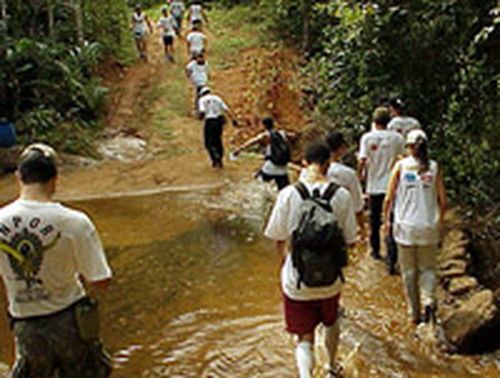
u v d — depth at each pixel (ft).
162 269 21.35
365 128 32.68
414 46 28.84
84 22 49.65
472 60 25.00
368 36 30.17
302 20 52.31
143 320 17.47
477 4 24.80
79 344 10.25
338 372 13.80
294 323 12.73
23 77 41.06
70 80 41.70
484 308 15.42
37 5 44.86
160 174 34.88
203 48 49.44
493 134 24.12
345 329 16.38
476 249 21.77
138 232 25.50
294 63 49.03
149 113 44.75
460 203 25.21
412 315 16.67
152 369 14.78
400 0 27.99
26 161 10.02
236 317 17.47
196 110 44.09
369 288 19.39
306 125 40.55
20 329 10.11
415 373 14.30
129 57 53.83
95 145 39.55
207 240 24.30
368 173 20.54
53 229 9.79
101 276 10.12
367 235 23.80
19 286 9.95
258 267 21.36
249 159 37.81
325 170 12.87
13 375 10.27
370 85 31.50
